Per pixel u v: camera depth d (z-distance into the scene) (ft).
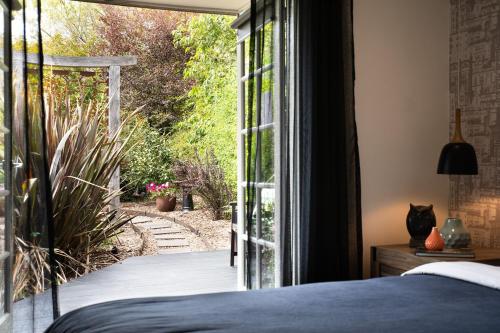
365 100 13.52
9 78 9.86
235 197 33.47
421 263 11.41
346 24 12.96
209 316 6.83
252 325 6.40
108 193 20.57
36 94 10.44
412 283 8.71
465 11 13.87
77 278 18.93
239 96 14.78
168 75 37.45
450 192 14.29
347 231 12.81
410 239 12.87
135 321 6.61
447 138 14.33
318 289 8.39
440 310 7.02
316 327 6.29
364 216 13.48
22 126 10.24
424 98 14.11
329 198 12.69
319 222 12.64
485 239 13.29
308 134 12.59
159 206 34.58
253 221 13.15
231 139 34.27
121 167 35.70
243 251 14.28
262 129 12.70
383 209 13.66
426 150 14.11
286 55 12.77
